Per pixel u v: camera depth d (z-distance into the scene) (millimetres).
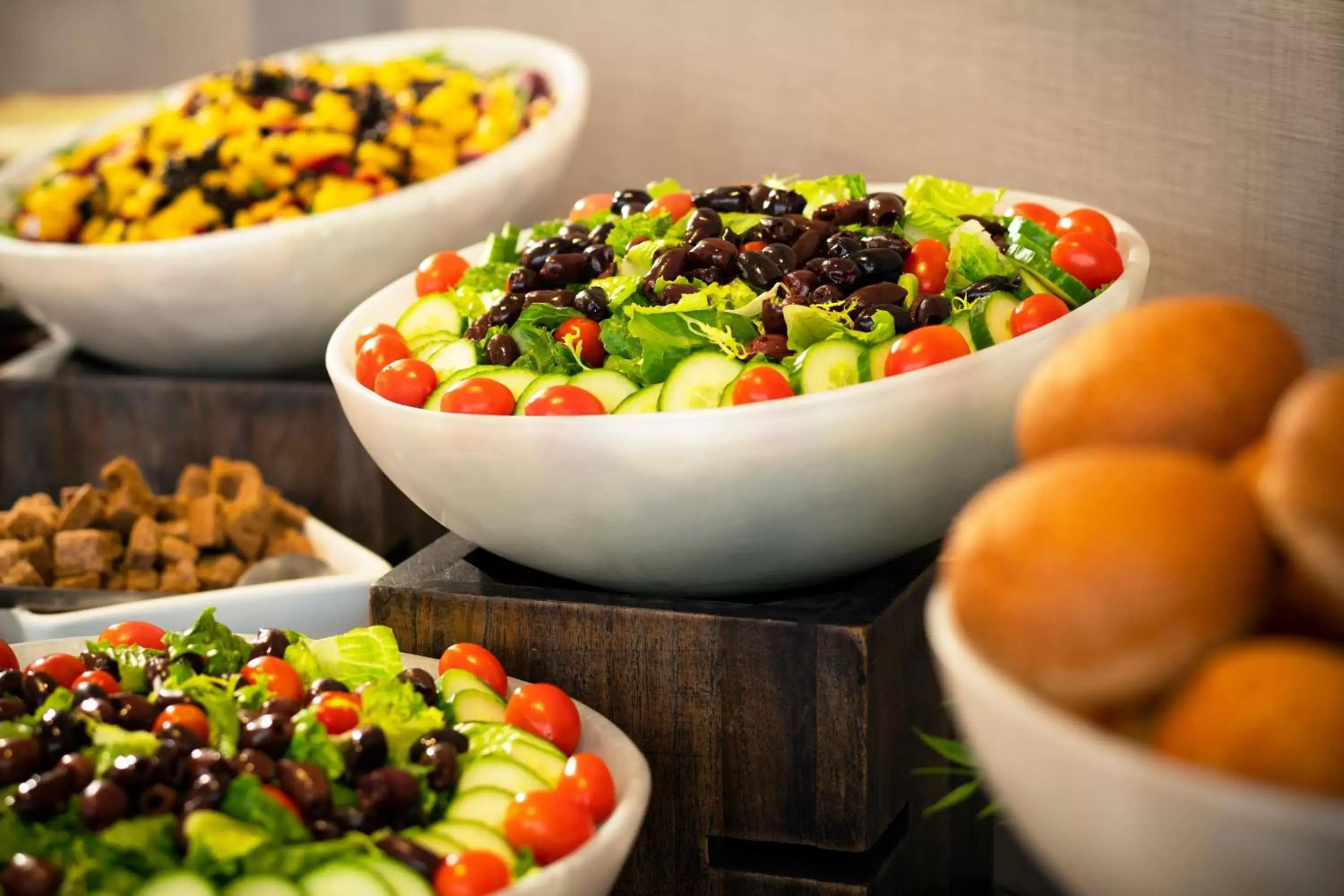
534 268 977
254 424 1421
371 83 1708
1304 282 1076
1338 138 1027
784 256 907
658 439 738
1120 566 414
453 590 878
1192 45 1117
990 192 1119
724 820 824
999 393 778
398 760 696
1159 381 481
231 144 1557
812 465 749
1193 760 402
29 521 1233
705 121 1684
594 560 821
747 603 827
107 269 1393
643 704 830
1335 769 383
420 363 888
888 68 1414
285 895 593
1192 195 1148
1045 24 1236
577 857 631
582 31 1837
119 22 2719
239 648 820
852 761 787
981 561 437
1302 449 406
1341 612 418
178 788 636
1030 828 453
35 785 618
